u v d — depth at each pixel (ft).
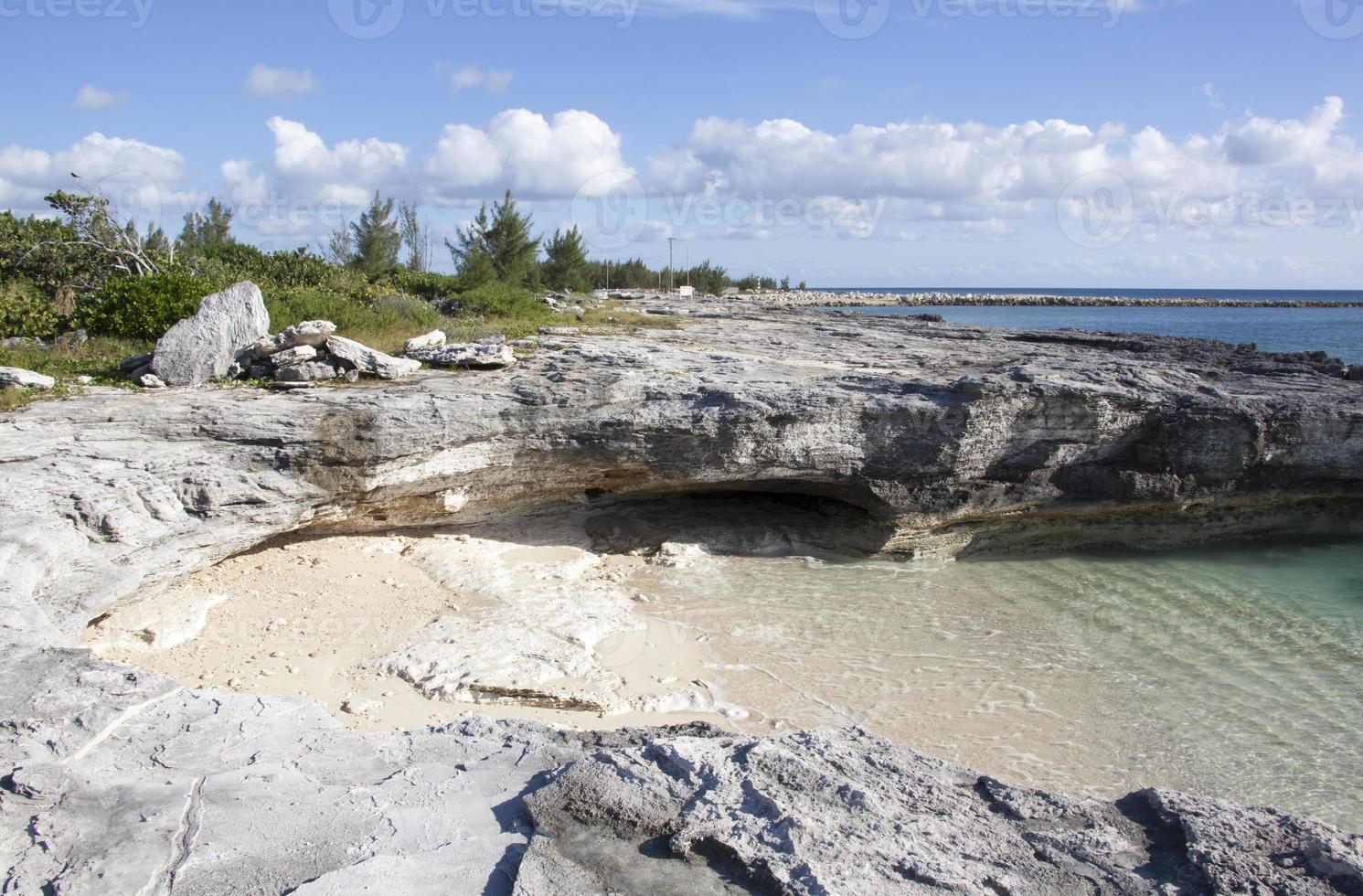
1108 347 84.23
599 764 21.39
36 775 20.21
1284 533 63.16
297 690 34.32
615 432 52.26
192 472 42.01
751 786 20.17
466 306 102.89
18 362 55.93
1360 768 32.96
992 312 363.15
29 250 78.84
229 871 17.69
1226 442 56.70
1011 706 37.27
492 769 22.52
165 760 21.97
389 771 22.52
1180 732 35.40
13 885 17.02
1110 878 17.40
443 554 49.96
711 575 52.65
